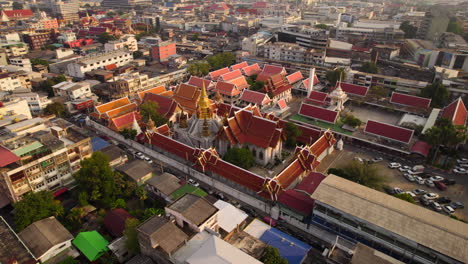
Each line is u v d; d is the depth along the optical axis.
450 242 54.25
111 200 77.12
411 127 113.50
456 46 196.88
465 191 85.50
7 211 77.00
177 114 121.56
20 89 133.38
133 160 99.00
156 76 167.00
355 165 82.75
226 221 68.44
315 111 121.88
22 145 75.81
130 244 61.09
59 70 179.50
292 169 83.31
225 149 99.44
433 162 96.94
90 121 121.38
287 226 72.81
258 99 134.38
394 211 60.75
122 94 145.88
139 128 110.81
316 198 65.75
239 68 174.50
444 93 130.88
